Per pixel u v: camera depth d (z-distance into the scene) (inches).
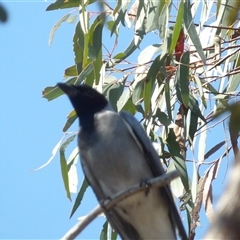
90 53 421.7
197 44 374.6
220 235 243.6
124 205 360.5
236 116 198.7
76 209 418.6
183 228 354.6
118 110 427.8
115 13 411.8
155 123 418.3
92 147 362.3
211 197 419.8
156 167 362.3
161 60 402.0
